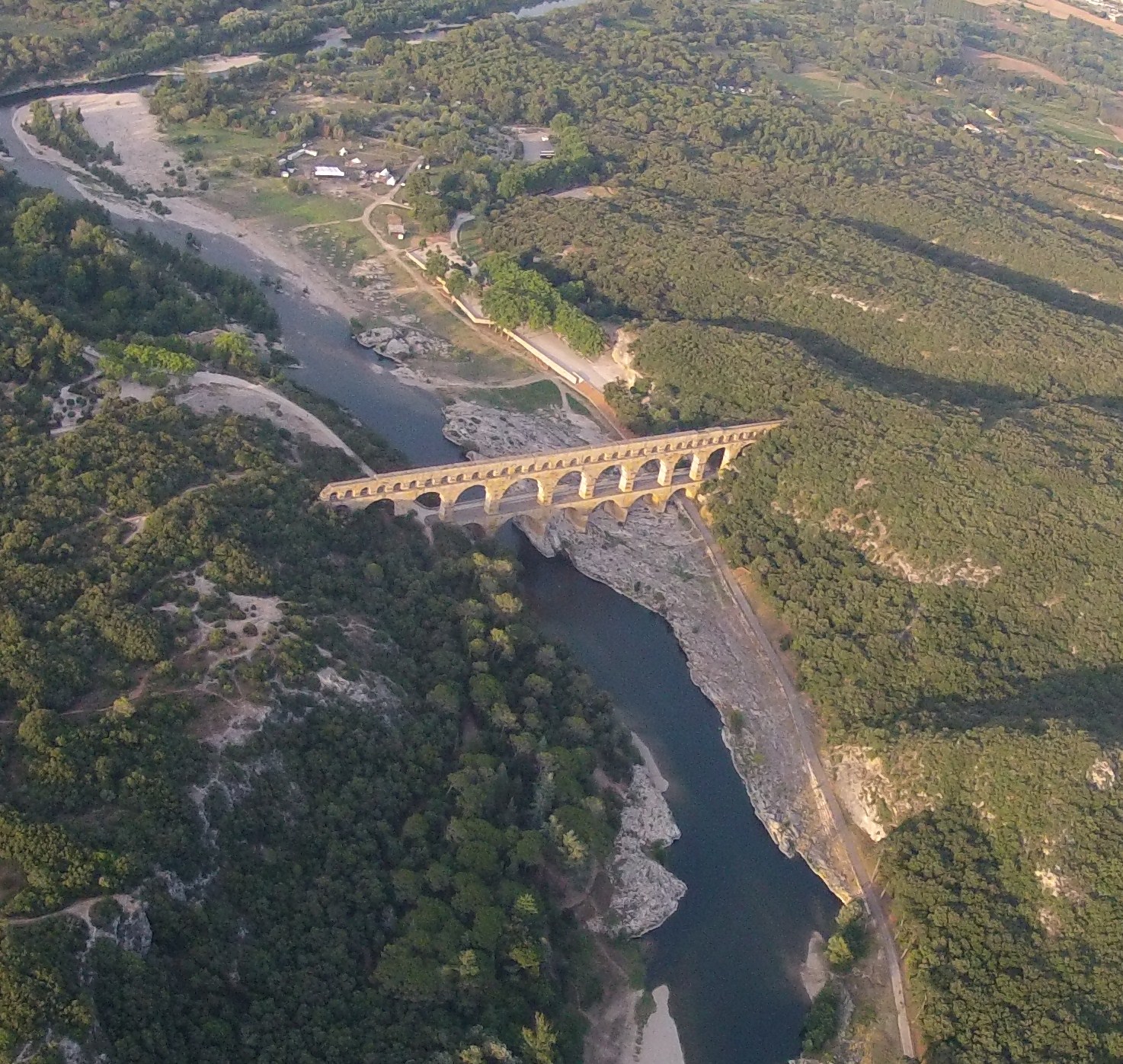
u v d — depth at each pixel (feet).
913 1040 532.73
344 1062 451.94
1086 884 542.98
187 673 538.47
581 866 567.59
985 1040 502.38
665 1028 536.42
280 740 539.29
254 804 512.63
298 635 586.04
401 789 565.94
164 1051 414.62
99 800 468.34
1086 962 519.60
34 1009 386.32
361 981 485.15
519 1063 472.44
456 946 502.79
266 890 492.13
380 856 537.65
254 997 458.50
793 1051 536.42
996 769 591.37
